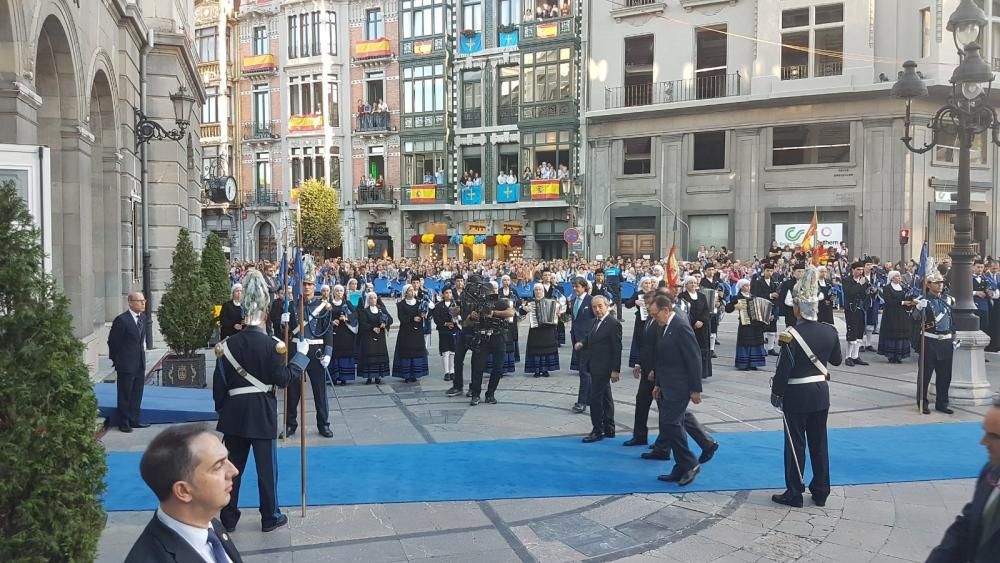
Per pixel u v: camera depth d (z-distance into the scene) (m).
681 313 7.45
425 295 14.92
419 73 39.75
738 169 31.17
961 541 3.23
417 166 40.28
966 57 11.20
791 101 29.86
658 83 33.06
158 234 19.39
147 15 19.41
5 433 3.43
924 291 10.81
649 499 6.90
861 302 14.85
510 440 8.98
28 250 3.67
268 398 6.10
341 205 42.09
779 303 15.73
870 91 28.31
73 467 3.61
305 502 6.52
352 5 41.53
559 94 35.81
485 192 38.56
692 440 9.02
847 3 29.00
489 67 38.22
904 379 13.26
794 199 30.20
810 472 7.79
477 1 38.53
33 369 3.54
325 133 41.91
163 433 2.66
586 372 10.52
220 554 2.71
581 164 35.56
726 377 13.47
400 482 7.34
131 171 17.62
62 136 12.12
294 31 42.81
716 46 32.19
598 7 34.56
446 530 6.14
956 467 7.87
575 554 5.70
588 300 13.19
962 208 11.23
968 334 11.09
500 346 11.18
